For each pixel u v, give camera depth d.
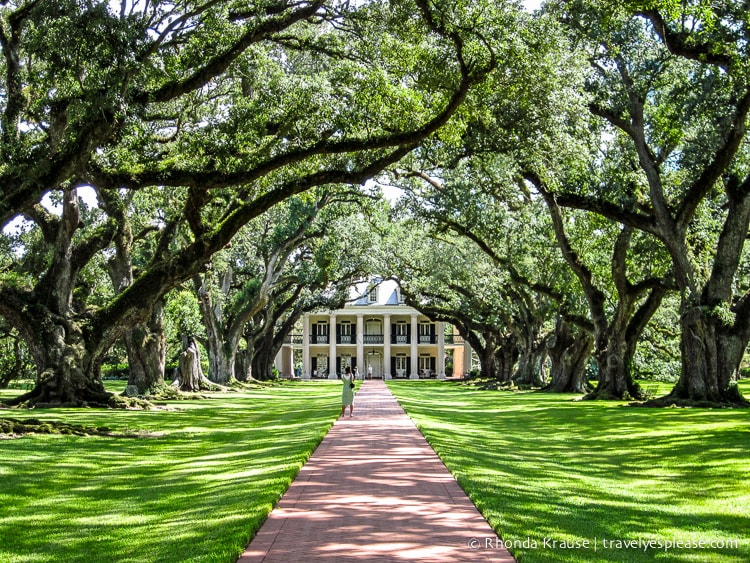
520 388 54.19
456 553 6.91
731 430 19.91
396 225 49.19
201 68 20.22
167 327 55.19
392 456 14.27
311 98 22.02
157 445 18.36
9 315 28.83
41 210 30.42
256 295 52.78
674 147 31.33
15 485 12.16
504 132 25.78
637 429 21.80
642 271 38.22
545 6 28.86
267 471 12.23
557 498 10.41
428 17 18.62
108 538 8.42
